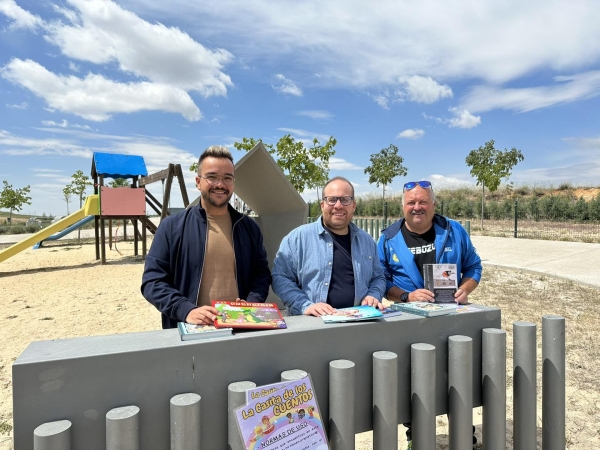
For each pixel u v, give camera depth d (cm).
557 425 240
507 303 698
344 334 200
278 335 185
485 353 229
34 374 147
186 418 155
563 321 240
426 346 209
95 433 155
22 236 2978
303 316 226
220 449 175
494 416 225
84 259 1521
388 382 194
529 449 231
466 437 214
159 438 165
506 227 2216
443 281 266
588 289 784
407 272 303
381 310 240
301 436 172
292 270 277
